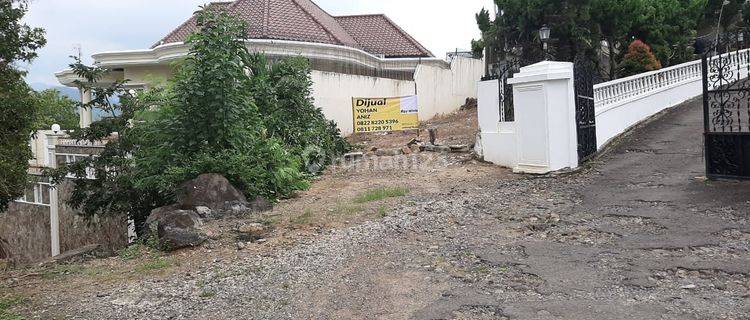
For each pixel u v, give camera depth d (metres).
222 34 9.63
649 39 20.84
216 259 6.73
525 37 20.00
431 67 21.36
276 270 6.12
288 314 4.89
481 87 12.28
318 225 7.88
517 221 7.46
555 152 10.37
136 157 10.01
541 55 17.72
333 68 18.67
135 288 5.85
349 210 8.62
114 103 10.62
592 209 7.85
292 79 13.53
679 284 5.02
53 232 15.20
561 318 4.43
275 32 17.36
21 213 16.81
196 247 7.25
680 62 21.41
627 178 9.55
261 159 9.91
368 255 6.39
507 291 5.09
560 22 18.92
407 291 5.24
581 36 18.83
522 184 9.80
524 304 4.75
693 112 15.12
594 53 19.36
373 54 21.86
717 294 4.74
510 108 11.67
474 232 7.06
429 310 4.77
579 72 10.94
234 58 9.74
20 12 11.12
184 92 9.30
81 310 5.24
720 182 8.58
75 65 10.44
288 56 15.90
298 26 18.69
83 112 20.19
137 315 5.05
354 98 16.31
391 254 6.36
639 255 5.84
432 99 21.34
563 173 10.22
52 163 15.44
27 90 11.99
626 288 4.99
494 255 6.11
